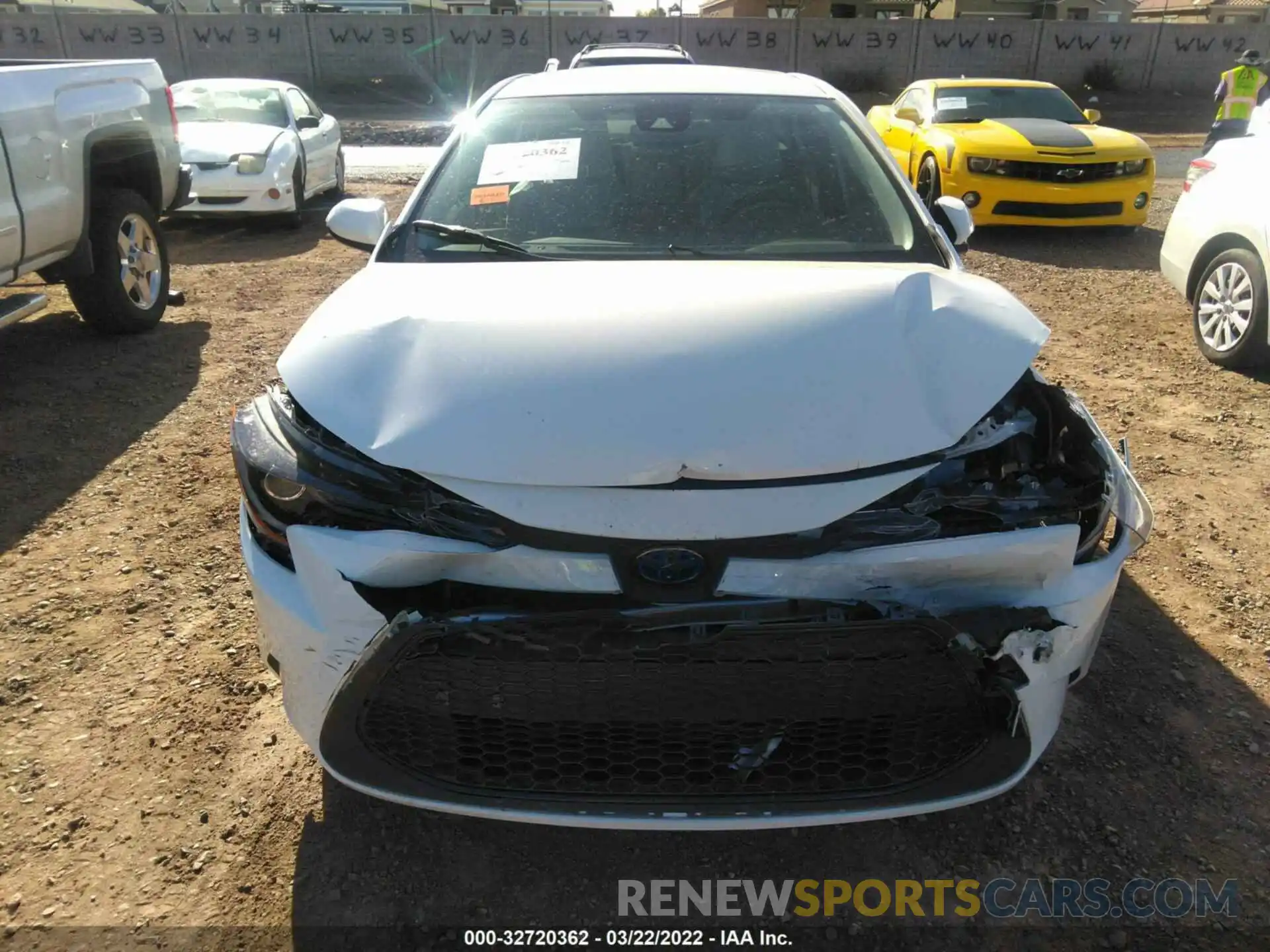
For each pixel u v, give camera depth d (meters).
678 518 1.90
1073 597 2.05
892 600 1.96
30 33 26.27
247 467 2.16
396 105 25.59
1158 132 21.66
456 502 1.97
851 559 1.92
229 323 6.43
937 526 1.97
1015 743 2.04
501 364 2.13
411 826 2.41
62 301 6.82
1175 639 3.11
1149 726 2.73
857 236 2.93
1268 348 5.36
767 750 2.00
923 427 2.05
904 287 2.45
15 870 2.26
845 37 27.86
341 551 1.97
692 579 1.91
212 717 2.74
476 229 2.95
